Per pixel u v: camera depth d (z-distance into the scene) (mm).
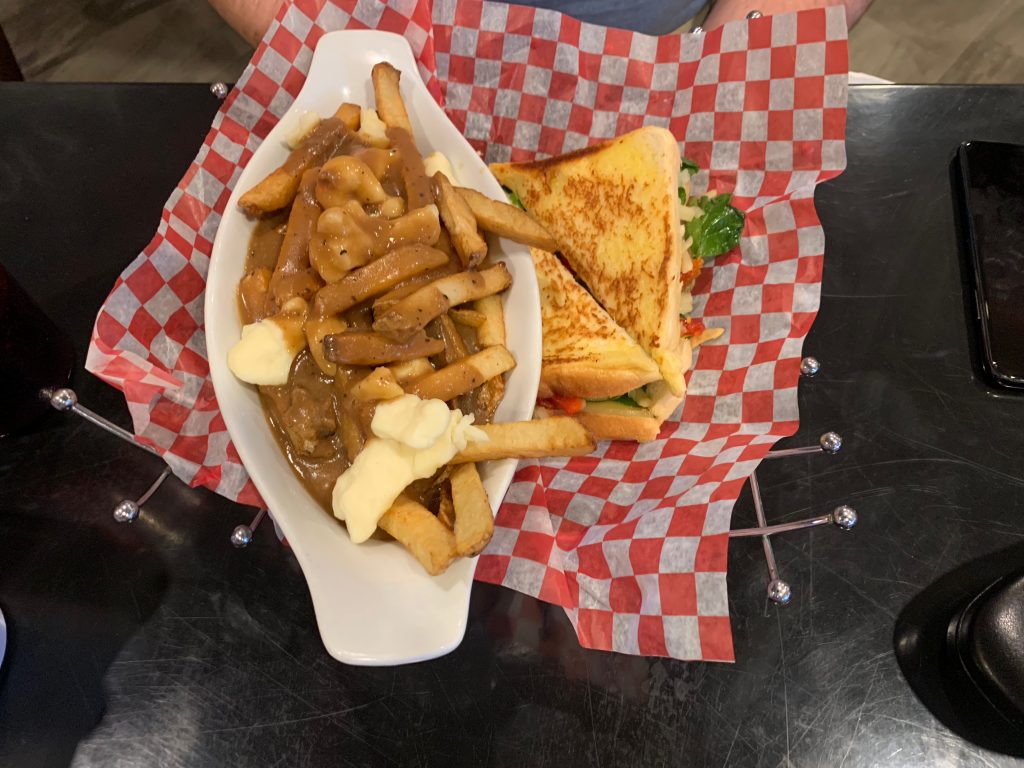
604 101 426
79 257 396
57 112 422
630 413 379
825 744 319
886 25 794
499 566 333
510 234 338
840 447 372
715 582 308
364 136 354
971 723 324
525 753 314
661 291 370
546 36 408
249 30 545
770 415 366
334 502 288
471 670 327
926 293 414
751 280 405
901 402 388
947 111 456
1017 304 401
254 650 325
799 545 354
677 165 383
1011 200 424
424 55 406
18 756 306
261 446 302
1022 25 799
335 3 392
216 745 310
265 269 335
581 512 351
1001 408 389
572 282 393
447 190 331
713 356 399
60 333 365
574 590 332
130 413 353
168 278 366
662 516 327
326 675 322
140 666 320
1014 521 364
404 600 272
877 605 344
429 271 325
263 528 346
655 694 325
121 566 337
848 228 427
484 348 333
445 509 300
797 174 408
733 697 326
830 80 389
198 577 337
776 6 510
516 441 295
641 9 534
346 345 296
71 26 742
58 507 346
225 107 395
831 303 410
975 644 311
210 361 313
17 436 357
